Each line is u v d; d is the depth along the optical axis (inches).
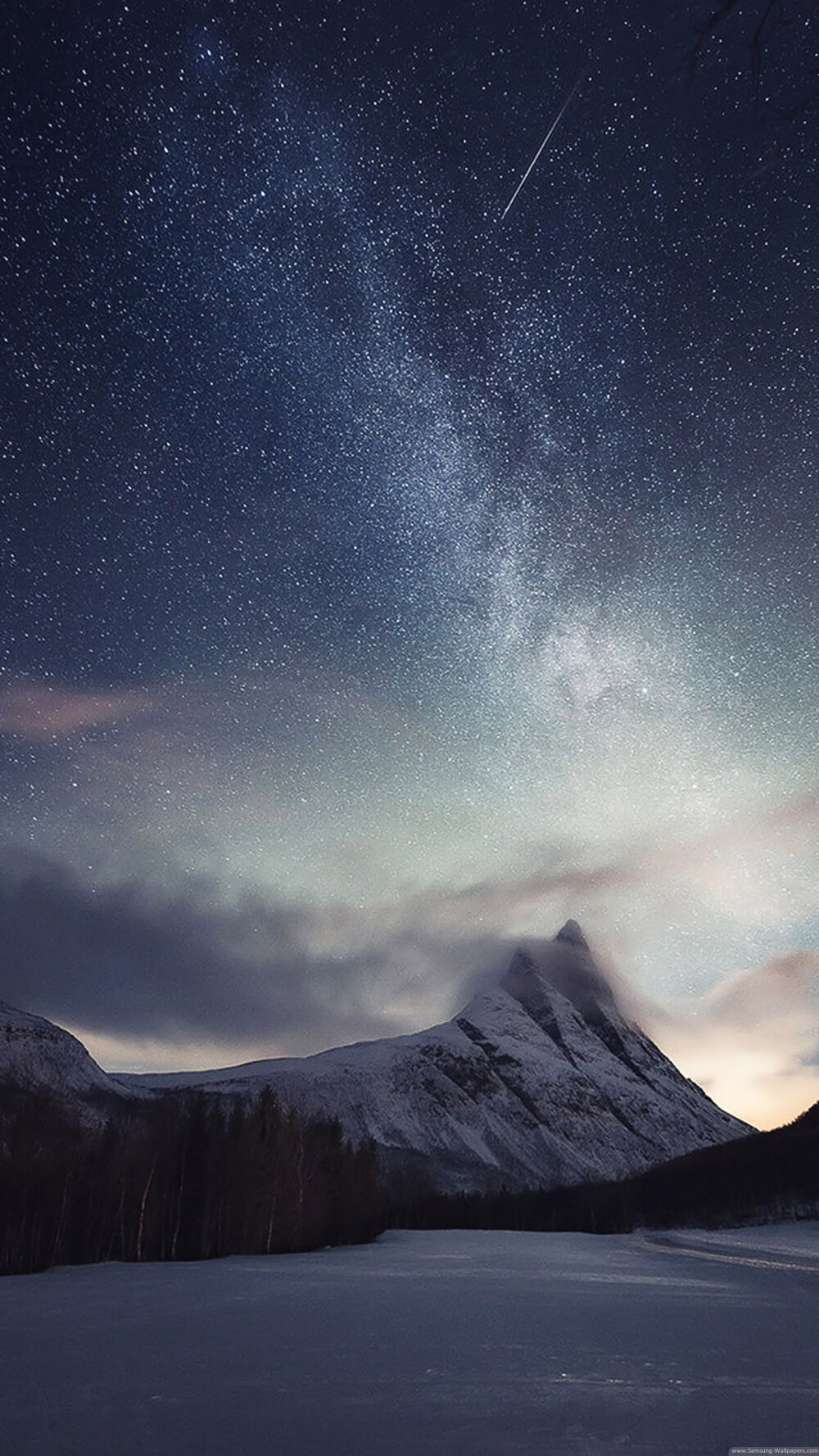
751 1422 478.3
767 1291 1467.8
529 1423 478.6
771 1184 6678.2
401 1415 502.3
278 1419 492.4
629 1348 788.0
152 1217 3287.4
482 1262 2536.9
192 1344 830.5
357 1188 4616.1
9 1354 770.8
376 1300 1326.3
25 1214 2849.4
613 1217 7175.2
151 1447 429.7
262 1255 3435.0
